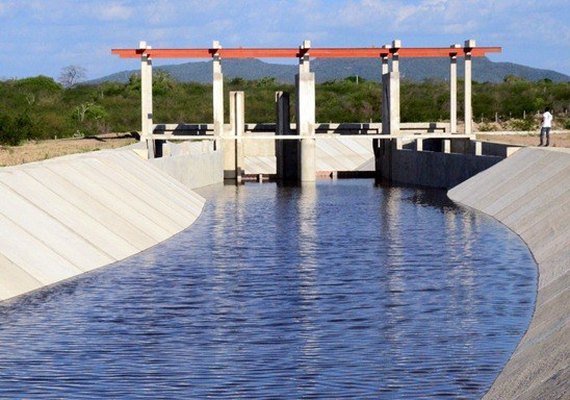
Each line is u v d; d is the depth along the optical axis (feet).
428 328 100.32
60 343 95.20
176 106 425.28
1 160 215.51
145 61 267.59
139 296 116.98
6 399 78.54
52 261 129.39
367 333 98.63
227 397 78.69
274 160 321.93
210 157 284.82
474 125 378.94
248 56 274.77
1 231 129.49
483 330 99.04
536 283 123.03
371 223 188.44
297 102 288.30
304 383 82.02
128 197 181.06
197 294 118.52
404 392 79.25
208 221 194.18
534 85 462.19
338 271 134.10
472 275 129.59
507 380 80.79
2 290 115.24
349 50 283.38
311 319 105.19
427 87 466.29
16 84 473.26
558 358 80.38
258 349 92.99
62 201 155.43
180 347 93.81
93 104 415.64
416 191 258.78
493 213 195.83
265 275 131.34
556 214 161.79
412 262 140.77
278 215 204.64
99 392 80.23
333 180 302.45
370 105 433.48
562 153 204.33
